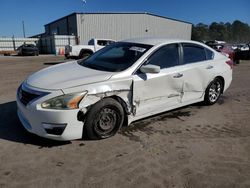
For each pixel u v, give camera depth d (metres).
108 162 3.48
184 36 51.59
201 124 4.93
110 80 4.03
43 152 3.67
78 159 3.52
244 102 6.54
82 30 41.88
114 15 43.62
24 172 3.20
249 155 3.80
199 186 3.06
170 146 3.99
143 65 4.46
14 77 10.04
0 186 2.93
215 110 5.79
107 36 43.72
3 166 3.31
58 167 3.33
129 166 3.41
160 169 3.37
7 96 6.54
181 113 5.50
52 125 3.64
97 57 5.06
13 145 3.84
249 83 9.18
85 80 3.91
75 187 2.95
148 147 3.93
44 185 2.97
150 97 4.55
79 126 3.80
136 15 45.19
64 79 3.98
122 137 4.23
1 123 4.61
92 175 3.19
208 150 3.91
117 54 4.86
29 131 3.87
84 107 3.76
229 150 3.93
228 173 3.34
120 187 2.99
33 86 3.88
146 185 3.04
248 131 4.67
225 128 4.78
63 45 40.25
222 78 6.09
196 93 5.52
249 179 3.23
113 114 4.12
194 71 5.28
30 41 43.41
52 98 3.61
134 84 4.25
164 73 4.70
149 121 4.96
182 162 3.54
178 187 3.03
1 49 41.62
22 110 3.88
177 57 5.07
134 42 5.09
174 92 4.97
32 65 16.14
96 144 3.95
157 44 4.83
